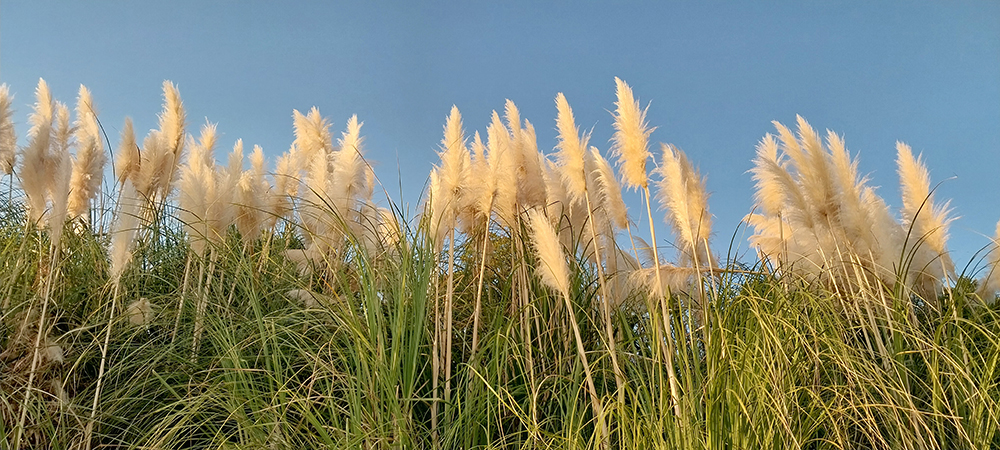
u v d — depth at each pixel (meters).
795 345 3.59
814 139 4.79
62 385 3.69
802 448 3.20
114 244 3.91
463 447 3.49
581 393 3.83
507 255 5.18
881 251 4.60
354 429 3.26
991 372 3.49
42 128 4.39
